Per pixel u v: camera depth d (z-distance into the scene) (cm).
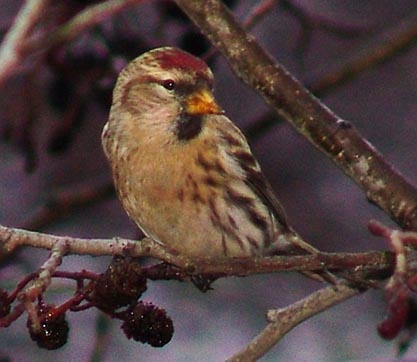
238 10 1279
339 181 1380
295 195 1372
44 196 1292
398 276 614
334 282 823
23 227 1218
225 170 915
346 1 1335
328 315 1346
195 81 893
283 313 825
